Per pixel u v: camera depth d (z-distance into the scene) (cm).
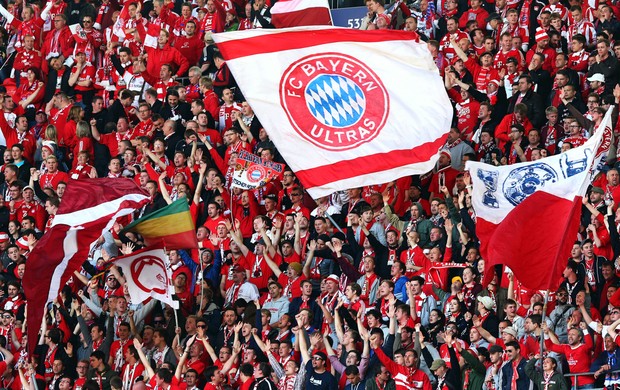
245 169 3622
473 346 2978
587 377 2839
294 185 3606
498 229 2709
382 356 2933
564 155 2822
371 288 3238
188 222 3219
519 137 3572
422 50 3127
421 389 2914
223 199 3669
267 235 3497
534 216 2697
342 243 3359
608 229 3134
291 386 3048
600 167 3403
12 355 3459
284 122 3061
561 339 2934
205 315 3375
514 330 2855
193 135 3841
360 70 3095
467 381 2900
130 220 3678
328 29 3120
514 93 3688
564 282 3050
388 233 3331
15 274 3653
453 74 3781
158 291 3172
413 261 3259
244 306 3316
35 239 3744
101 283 3556
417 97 3094
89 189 3281
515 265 2703
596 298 3078
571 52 3831
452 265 3194
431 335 3055
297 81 3078
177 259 3444
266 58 3089
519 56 3841
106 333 3388
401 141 3066
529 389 2789
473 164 2914
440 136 3081
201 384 3241
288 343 3123
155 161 3853
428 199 3556
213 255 3484
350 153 3050
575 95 3641
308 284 3266
